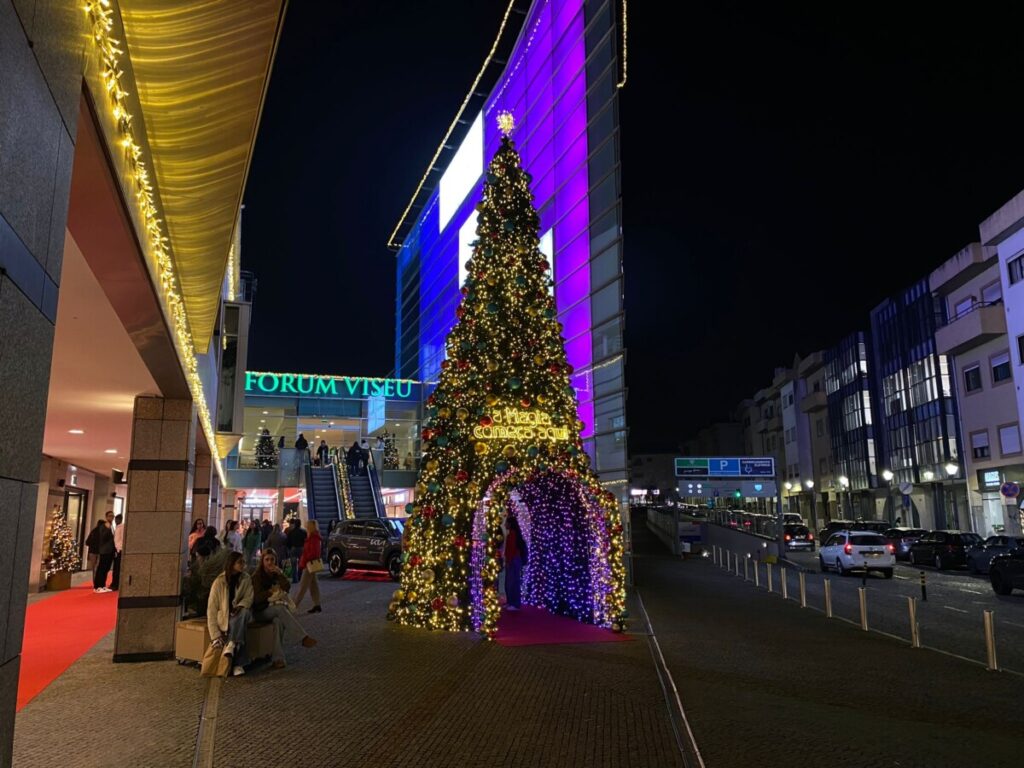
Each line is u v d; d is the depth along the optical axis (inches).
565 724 265.0
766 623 527.5
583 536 518.0
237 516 1708.9
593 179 896.9
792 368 3029.0
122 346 335.6
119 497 1117.7
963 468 1590.8
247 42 177.9
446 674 349.7
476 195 1515.7
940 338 1584.6
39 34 104.9
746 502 3051.2
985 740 249.9
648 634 466.3
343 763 223.3
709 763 224.5
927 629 514.9
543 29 1097.4
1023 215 1279.5
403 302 2250.2
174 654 392.5
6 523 97.5
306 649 418.0
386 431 1831.9
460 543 478.0
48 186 111.0
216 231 298.5
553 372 512.1
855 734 255.6
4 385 94.7
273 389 1774.1
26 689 325.7
